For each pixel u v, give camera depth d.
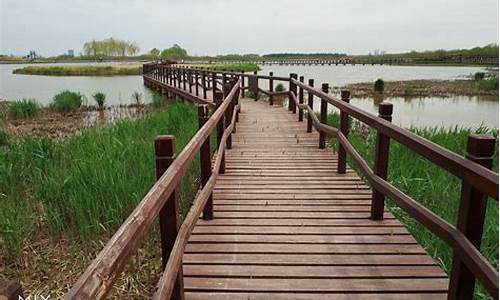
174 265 1.72
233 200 4.02
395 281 2.52
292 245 3.01
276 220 3.50
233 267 2.70
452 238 1.88
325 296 2.37
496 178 1.51
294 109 10.42
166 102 17.12
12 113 13.14
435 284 2.48
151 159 4.98
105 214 3.77
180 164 1.94
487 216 3.56
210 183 3.14
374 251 2.91
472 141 1.78
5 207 4.03
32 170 5.25
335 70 67.81
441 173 4.79
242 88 14.80
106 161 4.91
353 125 9.37
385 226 3.35
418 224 3.51
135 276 3.18
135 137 7.28
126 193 3.93
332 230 3.28
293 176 4.85
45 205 4.02
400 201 2.62
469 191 1.78
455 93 25.05
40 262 3.45
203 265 2.73
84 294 0.90
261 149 6.37
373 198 3.43
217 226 3.37
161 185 1.63
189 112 9.82
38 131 10.90
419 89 27.30
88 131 8.41
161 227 1.86
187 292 2.42
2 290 0.72
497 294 1.48
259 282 2.52
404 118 15.26
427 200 4.23
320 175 4.89
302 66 97.00
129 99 19.81
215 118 3.56
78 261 3.45
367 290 2.42
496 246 3.08
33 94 23.72
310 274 2.60
